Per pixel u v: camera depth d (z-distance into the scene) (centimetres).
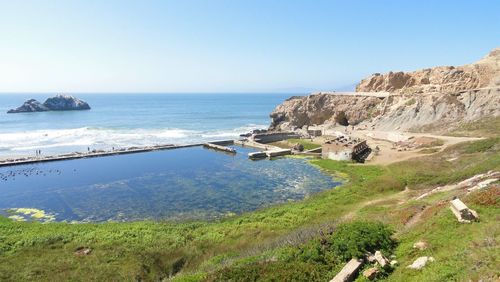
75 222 3712
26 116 17025
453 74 9844
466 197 2255
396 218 2450
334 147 6706
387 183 4325
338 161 6419
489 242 1477
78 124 13825
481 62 9944
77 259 2597
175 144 8794
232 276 1703
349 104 10600
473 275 1250
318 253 1794
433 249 1634
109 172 5984
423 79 10819
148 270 2456
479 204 2050
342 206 3784
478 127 7019
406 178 4444
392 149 6819
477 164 4009
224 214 3872
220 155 7550
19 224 3506
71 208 4166
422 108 8644
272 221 3428
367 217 2855
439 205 2330
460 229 1756
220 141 8988
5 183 5322
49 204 4322
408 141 7031
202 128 12975
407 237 1906
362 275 1542
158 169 6194
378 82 11931
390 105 9694
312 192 4675
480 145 5216
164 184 5166
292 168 6144
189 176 5653
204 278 1778
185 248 2822
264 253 2088
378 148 6931
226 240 2998
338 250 1788
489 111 7519
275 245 2320
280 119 11706
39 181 5425
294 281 1572
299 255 1841
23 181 5434
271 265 1766
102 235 3103
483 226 1716
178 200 4403
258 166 6362
